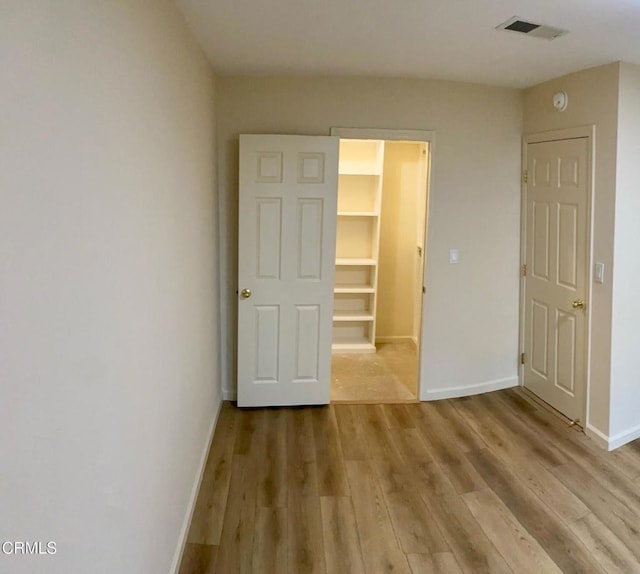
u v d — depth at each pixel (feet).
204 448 10.08
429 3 7.34
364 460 10.28
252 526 8.21
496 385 13.84
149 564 5.81
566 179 11.56
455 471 9.88
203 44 9.36
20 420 2.88
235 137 12.08
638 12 7.52
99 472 4.17
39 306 3.11
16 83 2.83
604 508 8.74
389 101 12.10
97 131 4.09
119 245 4.67
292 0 7.26
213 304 11.49
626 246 10.41
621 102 10.03
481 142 12.67
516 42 9.03
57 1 3.35
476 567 7.35
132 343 5.10
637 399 11.10
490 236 13.12
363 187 17.52
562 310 12.01
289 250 12.17
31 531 3.01
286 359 12.66
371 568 7.32
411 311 18.35
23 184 2.92
